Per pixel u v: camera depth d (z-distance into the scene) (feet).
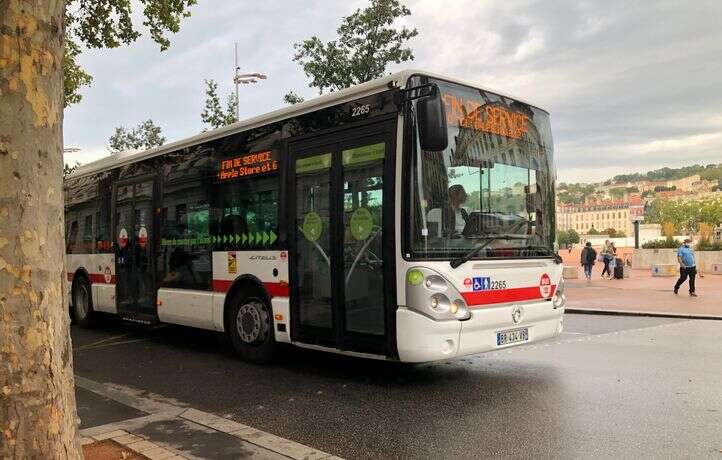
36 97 9.59
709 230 108.17
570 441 15.71
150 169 32.71
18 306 9.30
